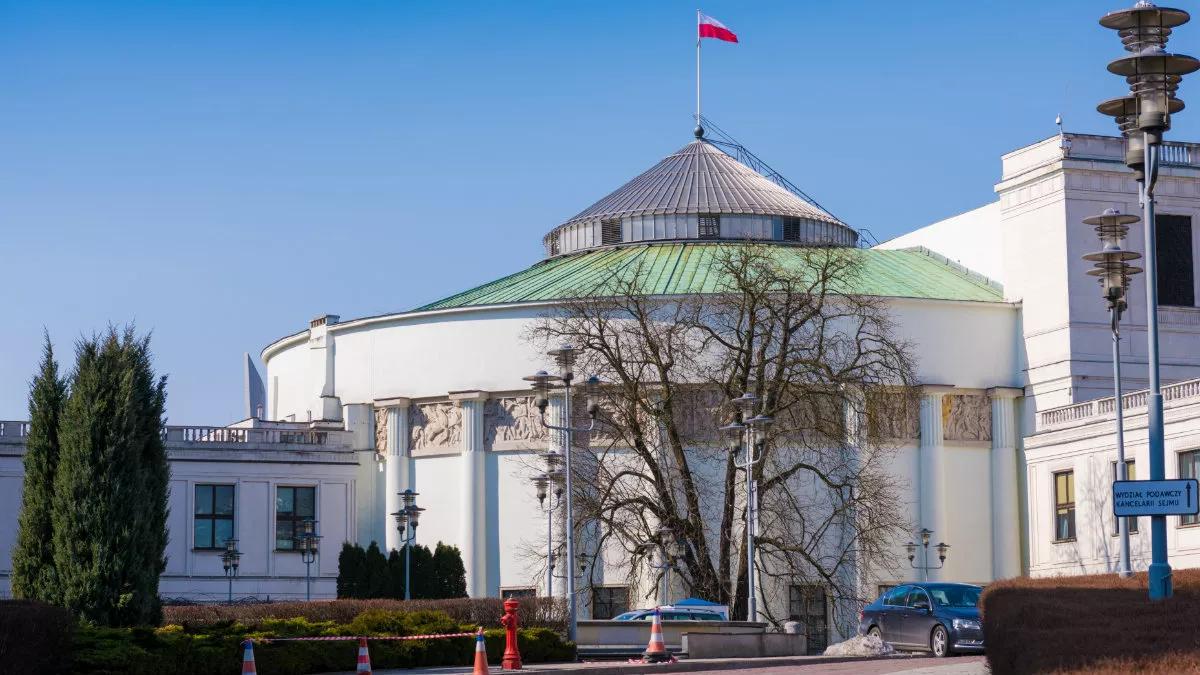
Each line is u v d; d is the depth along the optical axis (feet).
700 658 176.76
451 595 293.84
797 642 183.21
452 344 308.40
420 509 268.41
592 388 193.36
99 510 136.87
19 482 287.28
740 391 245.04
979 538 300.20
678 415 274.77
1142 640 89.76
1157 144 110.63
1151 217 109.91
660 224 340.80
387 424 313.73
